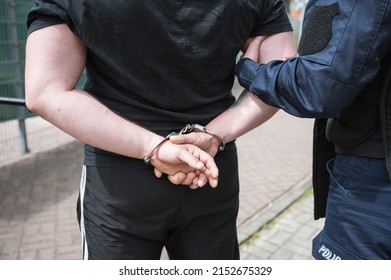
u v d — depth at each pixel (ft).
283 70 4.11
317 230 11.59
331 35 3.79
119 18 3.86
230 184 4.96
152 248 4.85
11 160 15.65
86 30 3.89
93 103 4.02
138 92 4.23
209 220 4.95
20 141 16.26
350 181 4.60
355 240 4.62
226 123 4.58
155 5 3.94
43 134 18.76
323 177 5.51
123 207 4.46
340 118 4.62
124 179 4.40
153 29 3.98
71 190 13.32
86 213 4.74
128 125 4.09
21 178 14.08
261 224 11.76
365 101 4.38
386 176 4.34
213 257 5.03
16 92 15.83
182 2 4.05
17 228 10.98
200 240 4.97
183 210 4.61
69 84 4.02
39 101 3.89
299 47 4.16
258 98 4.55
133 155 4.15
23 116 15.98
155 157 4.16
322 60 3.79
